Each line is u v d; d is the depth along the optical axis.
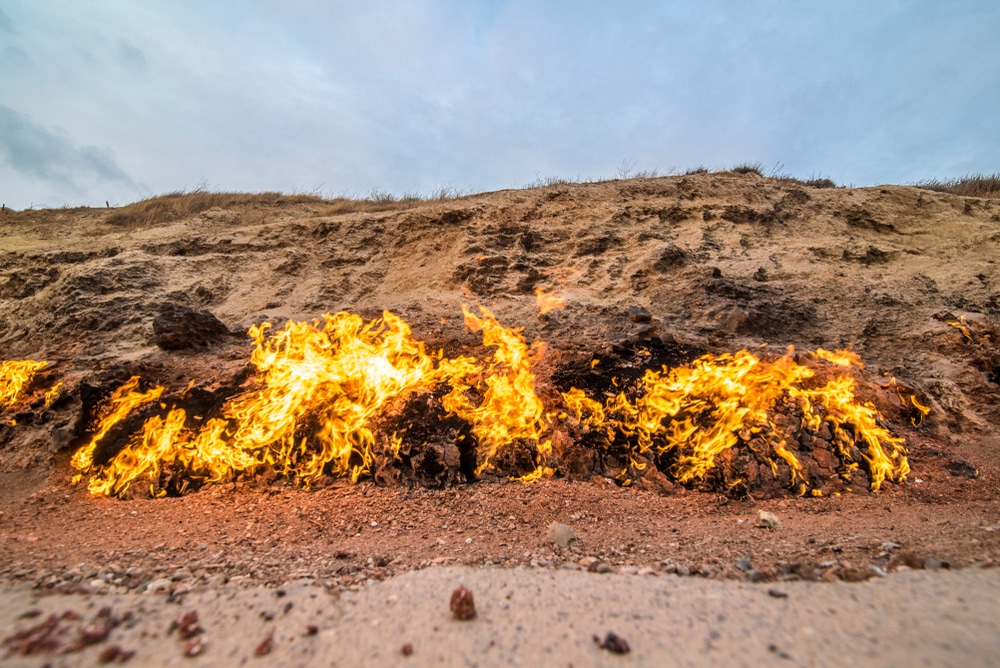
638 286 8.09
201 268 9.43
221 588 2.75
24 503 4.57
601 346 5.98
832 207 10.62
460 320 7.18
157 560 3.31
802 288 8.03
